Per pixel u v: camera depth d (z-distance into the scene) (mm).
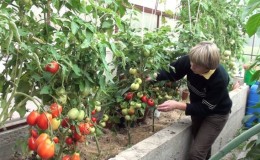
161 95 3016
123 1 1921
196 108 2631
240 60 5258
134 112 2693
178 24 3674
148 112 3418
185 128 2902
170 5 4848
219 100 2631
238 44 4707
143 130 3143
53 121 1439
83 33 1465
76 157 1747
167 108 2594
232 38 4523
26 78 1590
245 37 5172
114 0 1870
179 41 3180
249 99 5355
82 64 1649
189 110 2619
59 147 1768
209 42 2443
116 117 2801
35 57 1344
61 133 1771
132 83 2572
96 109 2084
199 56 2361
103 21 1855
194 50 2432
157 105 2924
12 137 2258
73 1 1492
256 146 1468
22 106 1555
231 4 4445
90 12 1743
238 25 4773
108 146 2639
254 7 809
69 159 1745
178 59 2828
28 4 1521
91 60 1636
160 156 2424
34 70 1535
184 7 3852
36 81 1612
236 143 825
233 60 4613
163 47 2645
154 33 2584
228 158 4031
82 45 1437
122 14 1963
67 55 1581
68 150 1864
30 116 1384
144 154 2158
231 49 4605
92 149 2525
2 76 1587
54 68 1446
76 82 1649
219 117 2768
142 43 2400
